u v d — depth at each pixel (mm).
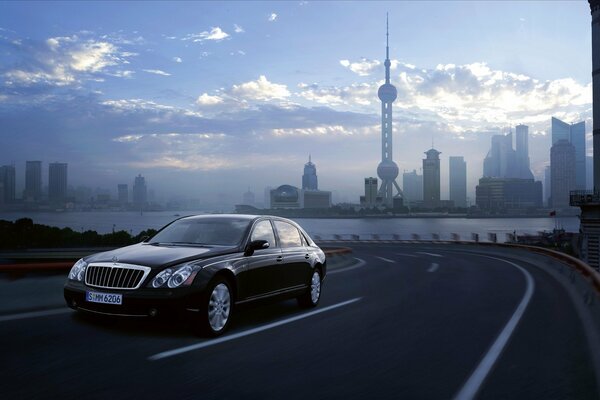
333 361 5488
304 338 6551
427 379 4941
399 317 8328
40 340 5855
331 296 10797
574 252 82312
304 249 8883
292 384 4648
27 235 72875
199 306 6090
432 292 11898
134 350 5570
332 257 20078
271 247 7949
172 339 6137
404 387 4672
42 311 7602
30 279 7848
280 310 8719
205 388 4434
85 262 6398
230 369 5035
